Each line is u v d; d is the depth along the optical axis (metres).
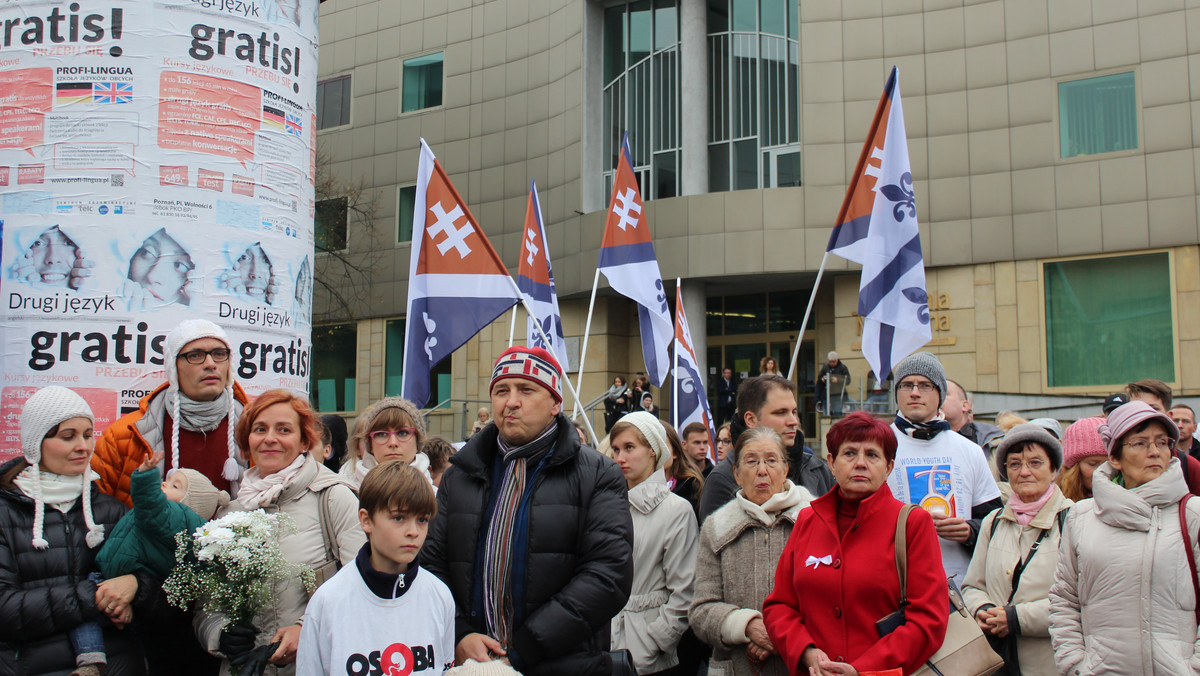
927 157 20.78
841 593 4.18
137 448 5.25
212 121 6.88
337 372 28.08
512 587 4.11
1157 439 4.39
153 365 6.59
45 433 4.41
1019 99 20.14
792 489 4.92
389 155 27.47
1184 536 4.29
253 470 4.77
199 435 5.41
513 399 4.20
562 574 4.13
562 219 23.75
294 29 7.44
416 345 7.90
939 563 4.17
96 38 6.63
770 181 21.81
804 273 21.17
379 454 5.60
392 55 27.75
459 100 26.39
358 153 28.02
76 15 6.64
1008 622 4.98
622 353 24.06
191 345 5.28
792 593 4.41
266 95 7.17
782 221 21.00
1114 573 4.35
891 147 8.04
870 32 21.14
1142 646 4.25
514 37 25.55
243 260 6.98
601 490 4.26
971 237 20.36
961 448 5.72
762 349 23.34
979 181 20.36
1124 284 19.17
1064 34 19.84
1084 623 4.50
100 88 6.62
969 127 20.50
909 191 7.96
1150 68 19.05
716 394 23.78
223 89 6.94
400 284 26.92
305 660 3.73
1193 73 18.69
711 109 22.56
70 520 4.48
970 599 5.20
